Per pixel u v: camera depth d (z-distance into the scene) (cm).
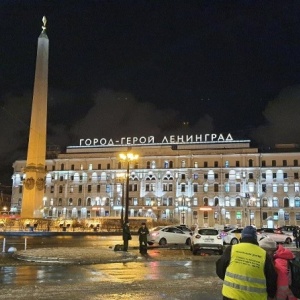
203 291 1279
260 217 9925
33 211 5641
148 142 11281
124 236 2602
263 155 10194
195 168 10412
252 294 520
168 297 1173
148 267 1917
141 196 10581
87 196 10912
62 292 1232
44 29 5894
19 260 2083
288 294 577
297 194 9881
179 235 3478
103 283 1411
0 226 5803
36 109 5659
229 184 10231
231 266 543
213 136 11088
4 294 1192
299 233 3462
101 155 11012
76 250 2470
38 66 5697
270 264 539
